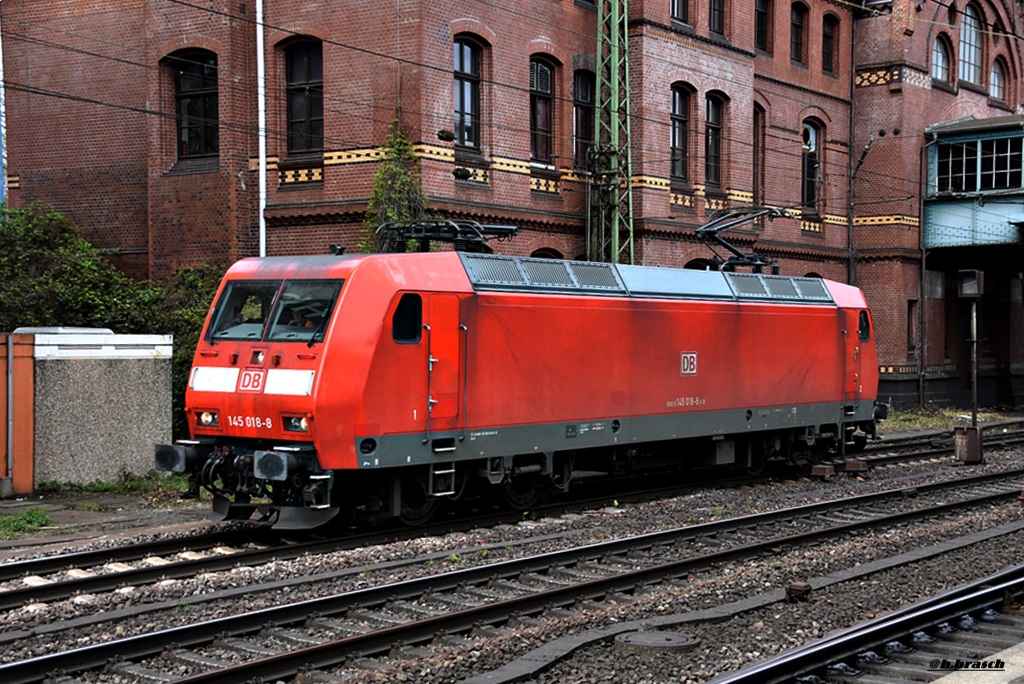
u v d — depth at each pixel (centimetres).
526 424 1388
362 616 878
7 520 1298
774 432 1856
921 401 3353
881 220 3309
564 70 2348
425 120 2002
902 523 1395
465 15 2092
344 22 2053
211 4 2167
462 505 1485
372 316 1205
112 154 2425
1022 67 3866
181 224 2220
